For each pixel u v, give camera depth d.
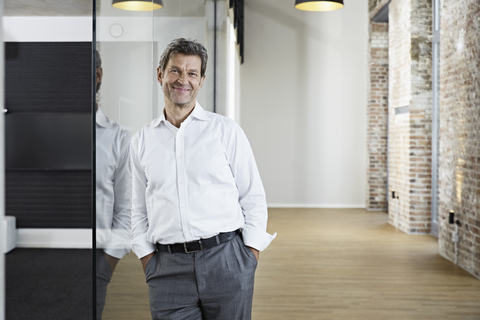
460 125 5.43
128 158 1.76
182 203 1.90
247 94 10.21
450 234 5.74
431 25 7.20
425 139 7.30
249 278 2.00
